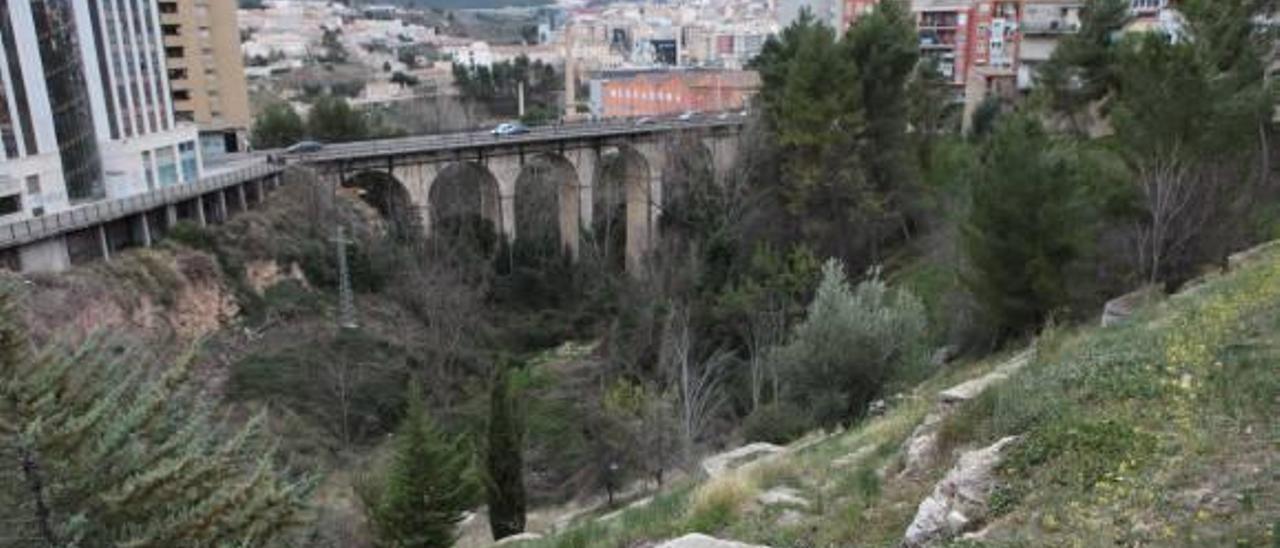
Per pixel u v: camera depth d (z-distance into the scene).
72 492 8.66
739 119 61.41
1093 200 24.86
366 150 48.53
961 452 9.89
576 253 55.22
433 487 19.09
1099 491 7.28
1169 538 6.25
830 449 13.87
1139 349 10.77
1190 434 7.79
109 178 40.47
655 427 27.09
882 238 47.81
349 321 40.00
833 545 8.95
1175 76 23.45
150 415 9.55
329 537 18.36
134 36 42.34
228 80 62.19
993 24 65.44
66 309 28.84
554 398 37.47
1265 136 26.83
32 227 30.81
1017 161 22.77
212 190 40.12
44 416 8.38
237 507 9.32
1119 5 44.38
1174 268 23.77
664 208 53.84
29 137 35.22
